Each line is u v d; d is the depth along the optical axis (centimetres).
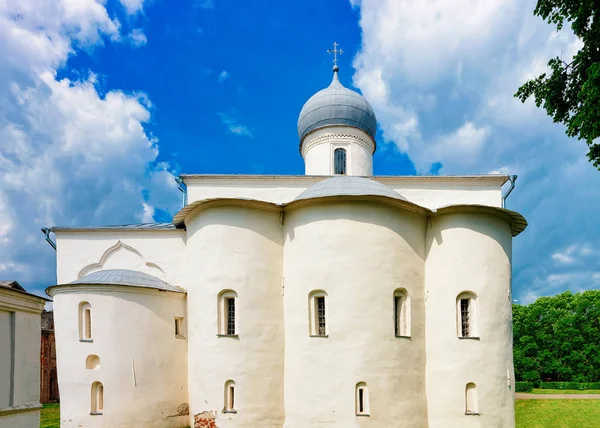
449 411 1994
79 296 2161
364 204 2070
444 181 2741
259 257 2159
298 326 2058
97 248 2623
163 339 2227
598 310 5631
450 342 2053
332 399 1925
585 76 1591
